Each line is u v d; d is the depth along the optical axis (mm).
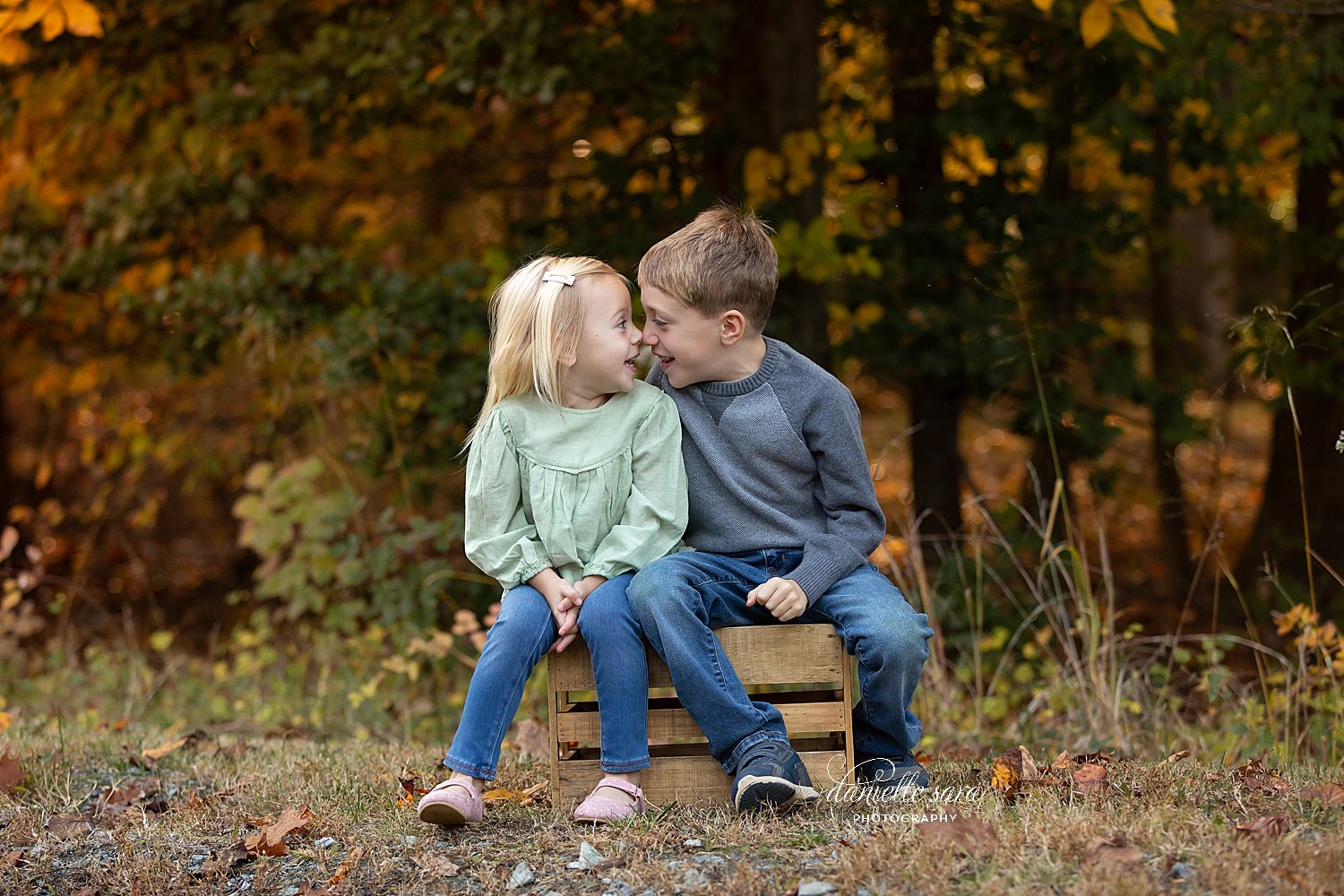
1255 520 8555
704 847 2807
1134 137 6477
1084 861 2551
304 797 3434
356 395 6402
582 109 7504
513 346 3176
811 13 6484
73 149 7281
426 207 8195
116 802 3520
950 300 7098
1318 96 6402
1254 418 15664
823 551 3150
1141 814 2818
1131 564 10164
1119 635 5039
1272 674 5520
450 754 3049
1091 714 4621
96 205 6926
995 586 6273
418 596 6035
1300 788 3102
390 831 3062
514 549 3131
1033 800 3010
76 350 8891
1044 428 6789
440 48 6121
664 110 6238
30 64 6602
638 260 6582
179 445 8125
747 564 3225
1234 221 7883
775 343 3328
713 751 3068
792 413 3221
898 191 7383
